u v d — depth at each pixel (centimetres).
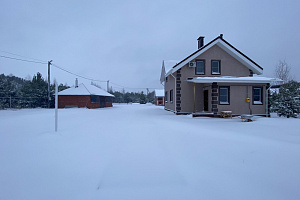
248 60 1443
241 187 270
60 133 591
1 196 243
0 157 376
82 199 239
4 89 2362
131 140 524
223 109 1281
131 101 5400
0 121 884
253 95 1313
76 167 336
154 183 280
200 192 256
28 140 497
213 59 1461
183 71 1439
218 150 433
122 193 253
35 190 259
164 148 449
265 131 683
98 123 866
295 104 1186
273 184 278
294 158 381
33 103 2534
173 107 1575
